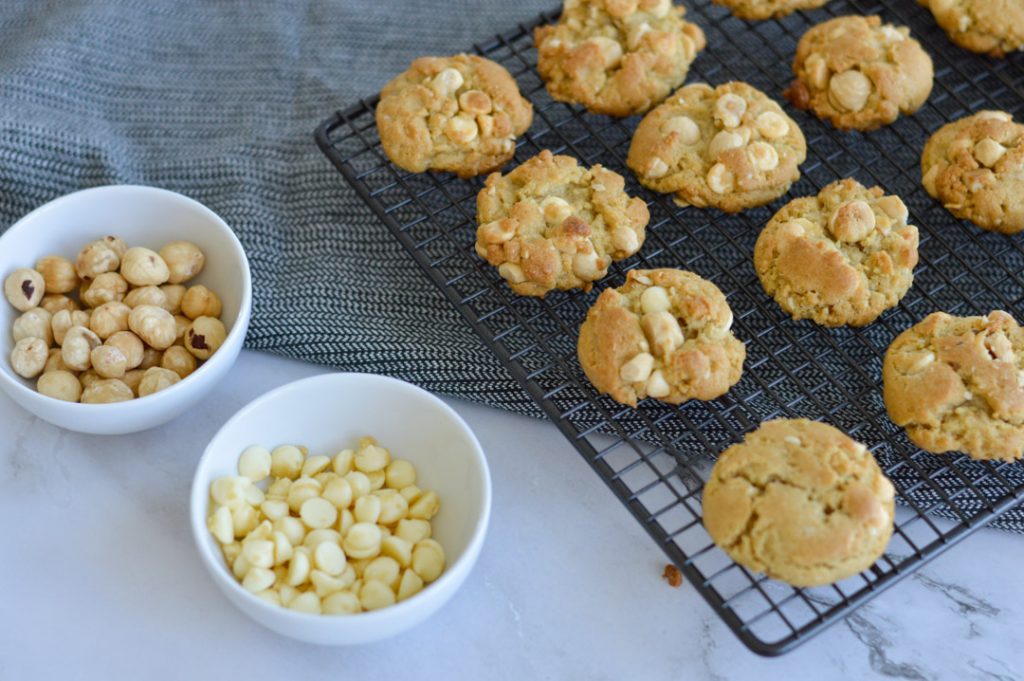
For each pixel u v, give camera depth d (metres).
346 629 0.53
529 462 0.62
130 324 0.60
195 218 0.63
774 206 0.66
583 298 0.64
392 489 0.59
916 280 0.65
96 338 0.60
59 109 0.70
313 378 0.58
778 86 0.69
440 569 0.57
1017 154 0.63
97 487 0.61
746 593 0.59
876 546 0.54
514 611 0.59
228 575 0.54
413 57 0.73
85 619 0.58
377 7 0.74
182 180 0.68
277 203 0.68
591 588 0.59
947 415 0.58
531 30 0.69
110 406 0.57
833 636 0.58
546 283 0.61
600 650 0.58
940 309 0.63
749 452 0.55
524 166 0.63
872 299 0.61
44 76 0.70
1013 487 0.57
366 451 0.59
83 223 0.63
